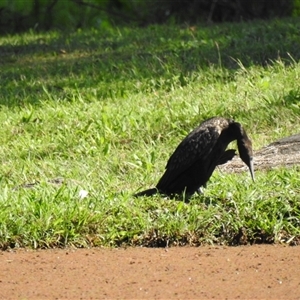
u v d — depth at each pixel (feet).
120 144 71.31
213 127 53.62
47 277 45.06
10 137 74.38
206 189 55.26
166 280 44.21
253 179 53.98
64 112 78.69
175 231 50.65
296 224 51.37
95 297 42.01
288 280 44.04
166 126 73.87
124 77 89.40
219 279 44.27
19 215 51.93
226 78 86.17
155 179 60.18
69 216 51.31
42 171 64.08
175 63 91.50
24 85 90.58
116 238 50.75
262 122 73.51
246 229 50.83
